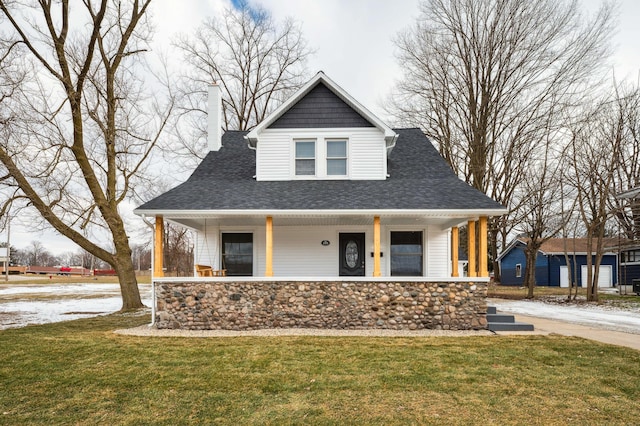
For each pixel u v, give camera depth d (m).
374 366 6.96
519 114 23.05
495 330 10.52
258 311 10.73
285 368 6.86
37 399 5.51
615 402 5.39
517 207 22.69
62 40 14.84
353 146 13.38
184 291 10.83
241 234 13.70
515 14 22.64
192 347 8.40
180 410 5.14
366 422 4.77
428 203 11.03
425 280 10.67
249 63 27.52
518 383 6.11
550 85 22.05
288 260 13.52
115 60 16.33
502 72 23.52
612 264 32.44
